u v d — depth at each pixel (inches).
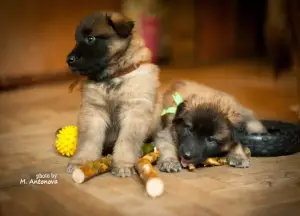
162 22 167.6
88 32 81.6
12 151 89.7
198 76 147.5
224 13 178.2
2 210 74.2
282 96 120.8
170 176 81.7
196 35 171.2
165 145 84.6
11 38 131.5
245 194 77.4
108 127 84.8
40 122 103.7
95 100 83.4
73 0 142.5
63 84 137.4
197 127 81.5
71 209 74.3
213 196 76.9
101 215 73.2
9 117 106.7
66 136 87.0
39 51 136.9
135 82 82.7
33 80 135.7
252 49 187.8
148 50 84.9
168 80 137.6
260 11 185.9
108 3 151.6
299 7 99.3
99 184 79.5
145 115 83.0
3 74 130.6
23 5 132.8
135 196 76.8
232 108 84.6
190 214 73.3
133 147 82.7
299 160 86.7
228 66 166.6
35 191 78.2
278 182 80.4
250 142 87.3
